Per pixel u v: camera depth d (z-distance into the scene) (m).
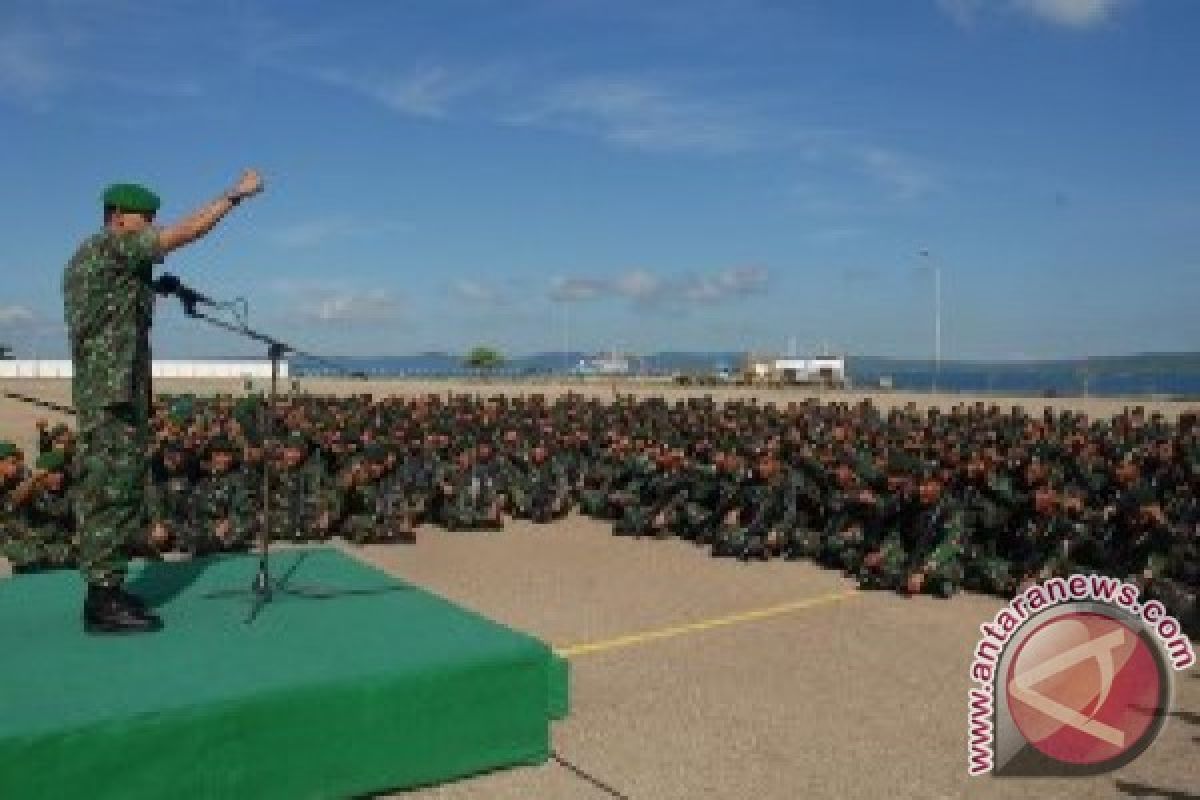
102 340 4.89
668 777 5.09
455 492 12.21
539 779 5.00
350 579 6.38
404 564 10.20
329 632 5.18
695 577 9.64
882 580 9.07
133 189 5.04
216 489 10.59
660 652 7.24
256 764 4.29
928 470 9.53
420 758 4.73
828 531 10.23
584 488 13.55
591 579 9.55
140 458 5.11
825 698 6.29
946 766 5.31
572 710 6.04
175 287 5.21
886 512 9.37
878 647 7.38
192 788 4.15
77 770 3.92
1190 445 10.29
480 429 14.50
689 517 11.27
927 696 6.35
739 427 13.76
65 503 9.08
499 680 4.94
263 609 5.61
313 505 11.09
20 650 4.81
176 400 16.08
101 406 4.93
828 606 8.55
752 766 5.25
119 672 4.50
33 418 24.67
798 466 10.83
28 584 6.22
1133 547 8.41
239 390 36.34
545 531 12.09
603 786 4.95
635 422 14.91
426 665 4.72
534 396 17.59
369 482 11.52
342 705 4.48
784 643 7.47
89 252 4.87
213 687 4.31
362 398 16.92
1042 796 4.97
